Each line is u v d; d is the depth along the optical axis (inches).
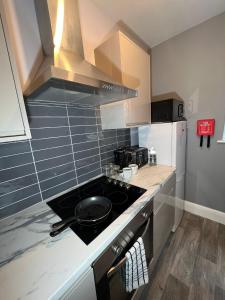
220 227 67.4
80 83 24.8
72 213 35.4
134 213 33.2
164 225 53.9
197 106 66.4
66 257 22.8
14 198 34.7
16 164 34.3
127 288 32.2
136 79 50.0
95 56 49.7
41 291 18.3
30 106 35.8
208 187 70.6
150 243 44.9
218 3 49.7
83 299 21.8
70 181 46.8
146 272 34.6
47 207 38.0
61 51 33.1
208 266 50.4
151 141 65.4
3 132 23.0
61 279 19.5
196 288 44.2
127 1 47.4
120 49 42.1
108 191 45.1
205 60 61.0
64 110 43.2
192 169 73.8
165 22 58.3
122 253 31.0
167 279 47.1
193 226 69.0
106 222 30.2
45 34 33.1
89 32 46.8
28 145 36.0
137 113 52.8
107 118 53.0
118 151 61.3
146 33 64.6
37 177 38.4
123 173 52.5
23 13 32.0
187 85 67.2
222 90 59.2
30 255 23.8
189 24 59.9
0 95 22.2
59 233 27.9
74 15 35.3
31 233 29.0
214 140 64.9
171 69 70.5
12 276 20.7
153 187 44.3
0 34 21.6
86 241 25.5
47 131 39.5
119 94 36.0
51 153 40.9
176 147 59.1
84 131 49.7
